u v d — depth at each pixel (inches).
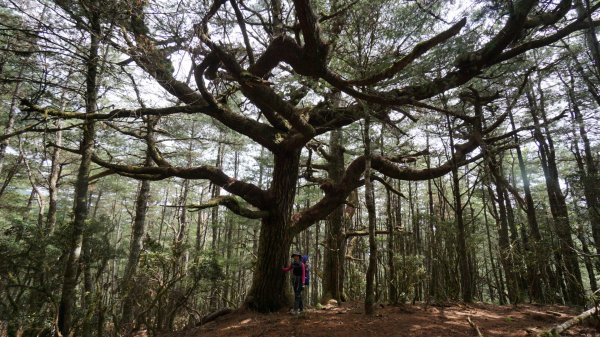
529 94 494.3
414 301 343.9
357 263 588.4
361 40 291.4
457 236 388.8
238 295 667.4
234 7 225.6
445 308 316.8
